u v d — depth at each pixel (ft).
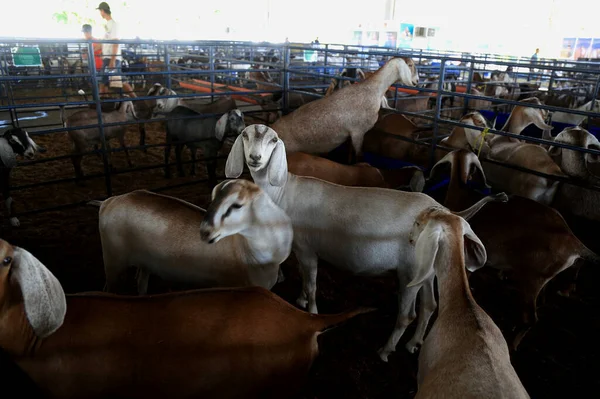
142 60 57.06
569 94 33.65
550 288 13.24
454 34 116.88
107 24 36.35
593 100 25.88
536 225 10.69
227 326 6.67
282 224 9.14
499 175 17.28
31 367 6.47
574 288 13.30
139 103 34.32
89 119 23.58
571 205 14.90
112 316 6.64
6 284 5.89
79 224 17.11
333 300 12.91
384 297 13.10
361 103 17.28
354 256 10.52
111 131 24.75
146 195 10.08
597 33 99.09
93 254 14.88
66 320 6.56
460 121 17.75
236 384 6.80
